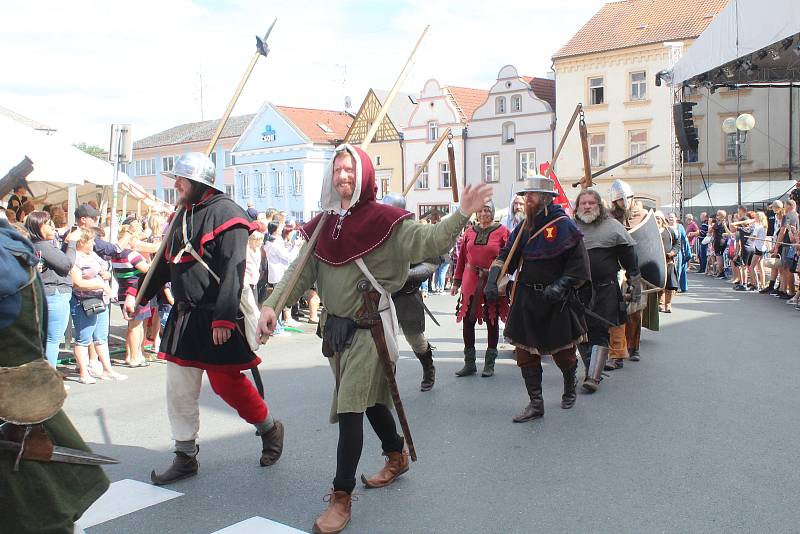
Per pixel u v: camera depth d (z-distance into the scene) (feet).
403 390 21.70
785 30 40.29
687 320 35.70
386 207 12.36
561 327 18.16
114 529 12.10
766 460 14.97
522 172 128.16
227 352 13.76
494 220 23.50
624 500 13.03
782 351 26.78
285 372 24.94
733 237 55.31
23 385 8.20
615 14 122.93
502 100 129.59
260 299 31.96
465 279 23.63
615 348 23.85
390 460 14.08
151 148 188.24
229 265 13.33
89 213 23.70
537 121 125.39
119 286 26.43
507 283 22.74
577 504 12.90
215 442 16.78
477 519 12.35
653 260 25.13
